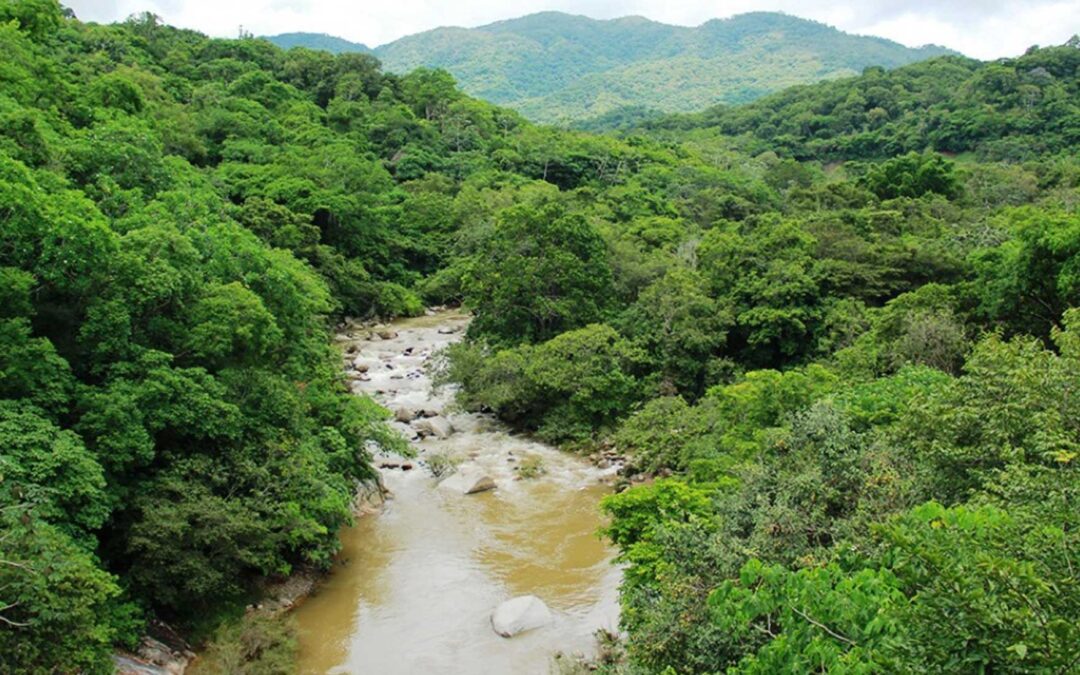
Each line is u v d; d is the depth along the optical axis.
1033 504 10.29
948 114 125.94
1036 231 33.31
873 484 14.25
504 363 38.94
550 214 46.19
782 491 14.91
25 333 17.94
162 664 18.00
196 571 19.08
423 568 24.59
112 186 27.95
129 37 94.75
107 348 19.78
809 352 40.78
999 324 33.81
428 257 72.62
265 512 21.17
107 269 20.47
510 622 20.92
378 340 54.72
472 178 86.81
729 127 170.50
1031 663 6.34
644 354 39.66
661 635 13.03
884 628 8.98
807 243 46.31
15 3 47.19
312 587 23.28
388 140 93.81
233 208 53.25
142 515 18.92
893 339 32.91
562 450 35.97
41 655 13.55
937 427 14.88
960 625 6.71
